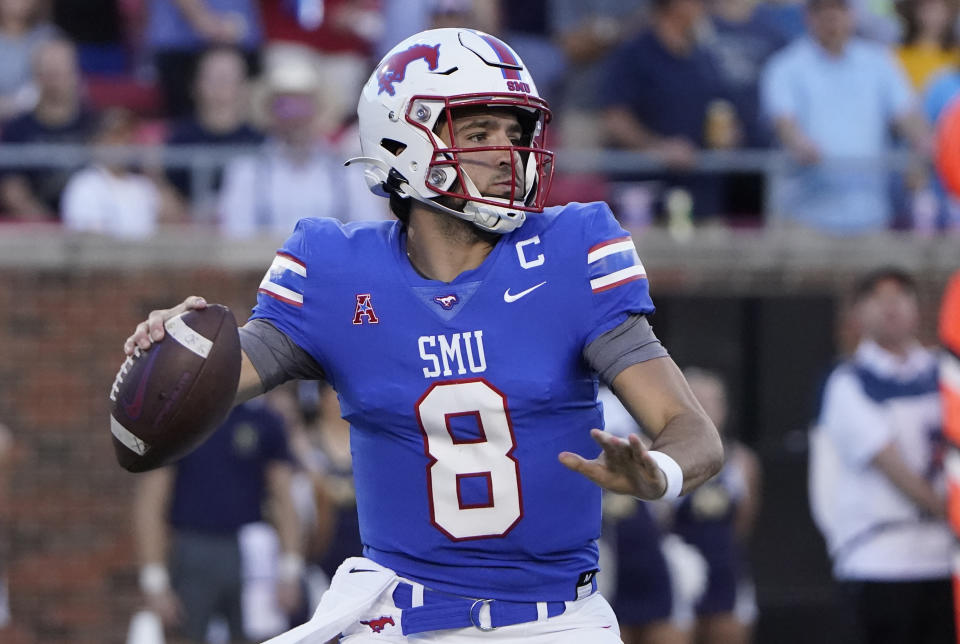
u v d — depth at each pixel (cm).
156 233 2969
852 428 2372
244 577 2461
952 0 3622
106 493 2922
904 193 3306
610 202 3139
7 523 2889
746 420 3128
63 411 2923
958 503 2200
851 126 3206
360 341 1170
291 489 2473
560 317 1144
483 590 1163
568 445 1158
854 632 2402
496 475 1148
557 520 1159
